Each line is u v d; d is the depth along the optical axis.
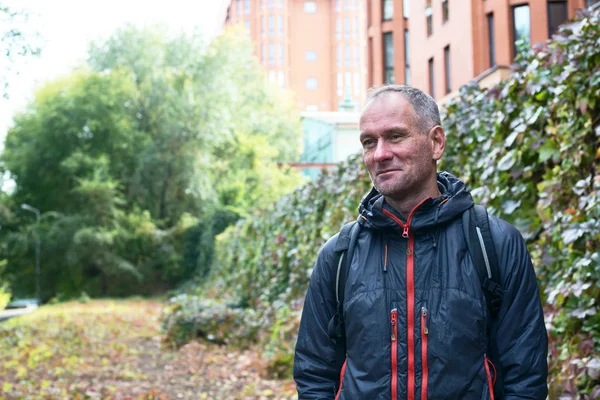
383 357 2.23
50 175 45.88
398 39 28.11
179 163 44.44
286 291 14.59
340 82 101.94
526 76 5.55
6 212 45.78
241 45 54.59
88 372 10.91
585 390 4.25
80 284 43.78
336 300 2.47
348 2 101.81
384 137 2.37
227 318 13.80
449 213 2.31
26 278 46.50
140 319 22.17
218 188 45.94
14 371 11.13
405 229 2.32
